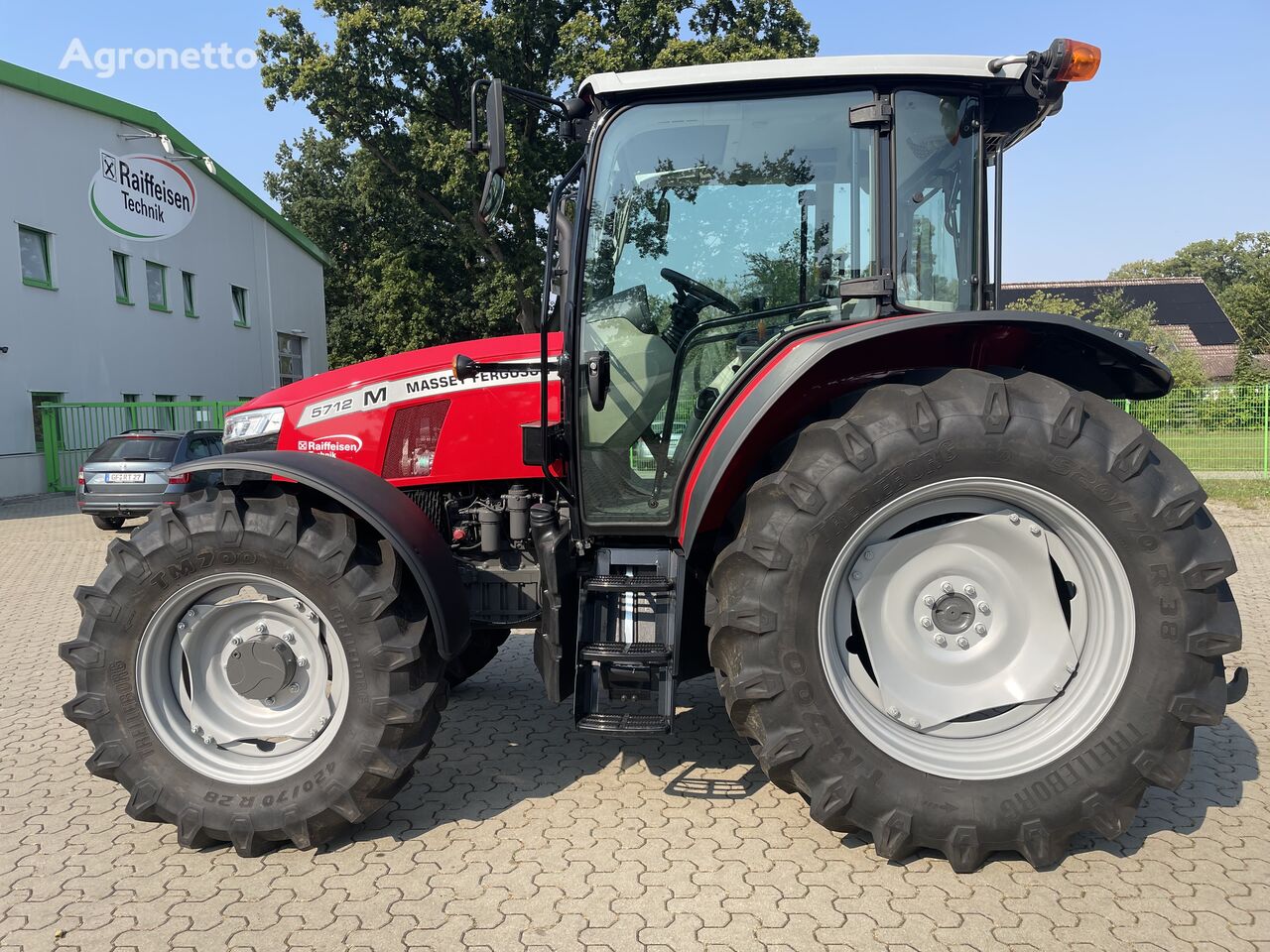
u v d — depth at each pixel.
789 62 2.87
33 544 10.46
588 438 3.14
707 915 2.34
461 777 3.32
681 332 3.10
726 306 3.08
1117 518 2.46
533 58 22.30
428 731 2.81
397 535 2.74
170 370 20.86
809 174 2.99
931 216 2.97
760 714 2.55
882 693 2.61
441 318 25.89
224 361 23.56
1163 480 2.48
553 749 3.60
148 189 19.98
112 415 18.36
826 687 2.52
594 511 3.15
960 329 2.59
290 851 2.77
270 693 2.81
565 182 3.17
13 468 16.08
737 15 20.67
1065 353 2.81
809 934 2.24
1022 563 2.61
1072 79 2.76
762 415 2.59
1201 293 44.56
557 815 2.97
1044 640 2.61
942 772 2.51
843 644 2.61
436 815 2.99
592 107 3.12
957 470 2.48
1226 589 2.51
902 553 2.63
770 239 3.03
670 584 2.85
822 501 2.50
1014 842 2.50
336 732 2.72
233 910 2.43
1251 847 2.65
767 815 2.94
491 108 2.80
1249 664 4.59
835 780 2.52
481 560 3.55
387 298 25.34
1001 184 3.19
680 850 2.71
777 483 2.54
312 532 2.72
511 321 23.80
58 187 17.16
